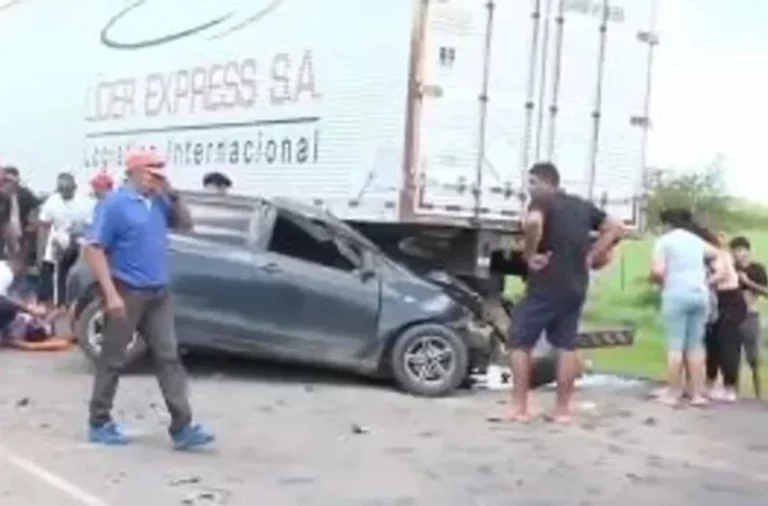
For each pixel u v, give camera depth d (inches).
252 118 611.8
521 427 424.2
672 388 505.4
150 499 295.6
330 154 558.3
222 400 454.6
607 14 564.7
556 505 310.7
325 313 492.7
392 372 494.6
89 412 375.2
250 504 295.4
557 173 435.5
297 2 581.6
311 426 407.5
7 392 445.7
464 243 554.3
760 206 696.4
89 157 774.5
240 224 498.6
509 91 537.6
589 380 586.9
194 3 661.3
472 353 509.0
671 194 702.5
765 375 599.2
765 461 385.7
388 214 525.3
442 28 520.4
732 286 525.0
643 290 633.6
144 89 709.3
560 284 424.5
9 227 633.0
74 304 492.4
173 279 483.8
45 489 301.4
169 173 681.6
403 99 519.5
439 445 383.9
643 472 358.0
